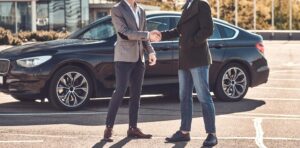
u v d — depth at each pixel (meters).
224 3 57.06
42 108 11.04
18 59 10.52
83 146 7.75
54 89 10.52
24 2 41.59
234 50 12.02
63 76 10.57
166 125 9.36
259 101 12.16
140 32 7.79
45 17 43.47
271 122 9.65
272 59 25.42
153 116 10.22
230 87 12.03
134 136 8.32
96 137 8.34
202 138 8.29
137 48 8.03
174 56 11.36
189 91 7.96
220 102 11.96
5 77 10.64
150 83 11.21
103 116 10.15
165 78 11.33
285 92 13.77
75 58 10.60
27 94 10.54
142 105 11.55
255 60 12.22
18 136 8.40
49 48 10.64
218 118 10.04
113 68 10.89
